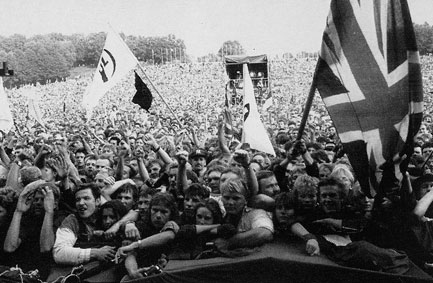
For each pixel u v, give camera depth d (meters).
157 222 3.84
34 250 4.08
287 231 3.71
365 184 3.81
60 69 68.38
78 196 3.96
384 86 3.78
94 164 6.05
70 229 3.90
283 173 4.96
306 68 43.66
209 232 3.61
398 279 3.21
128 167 6.43
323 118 16.64
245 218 3.75
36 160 5.52
